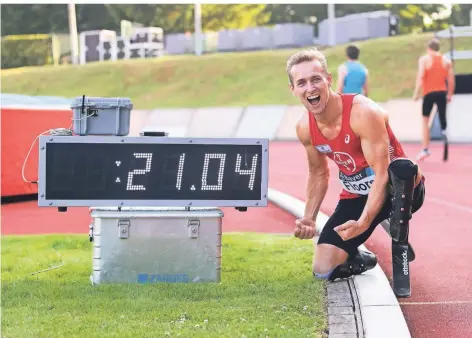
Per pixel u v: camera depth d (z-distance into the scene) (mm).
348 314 5121
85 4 49406
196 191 5797
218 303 5332
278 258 6938
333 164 14773
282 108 25609
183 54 41344
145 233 5832
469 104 21328
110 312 5121
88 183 5734
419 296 5855
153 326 4793
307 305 5273
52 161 5715
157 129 6223
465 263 6930
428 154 15609
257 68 31641
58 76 34406
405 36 32438
